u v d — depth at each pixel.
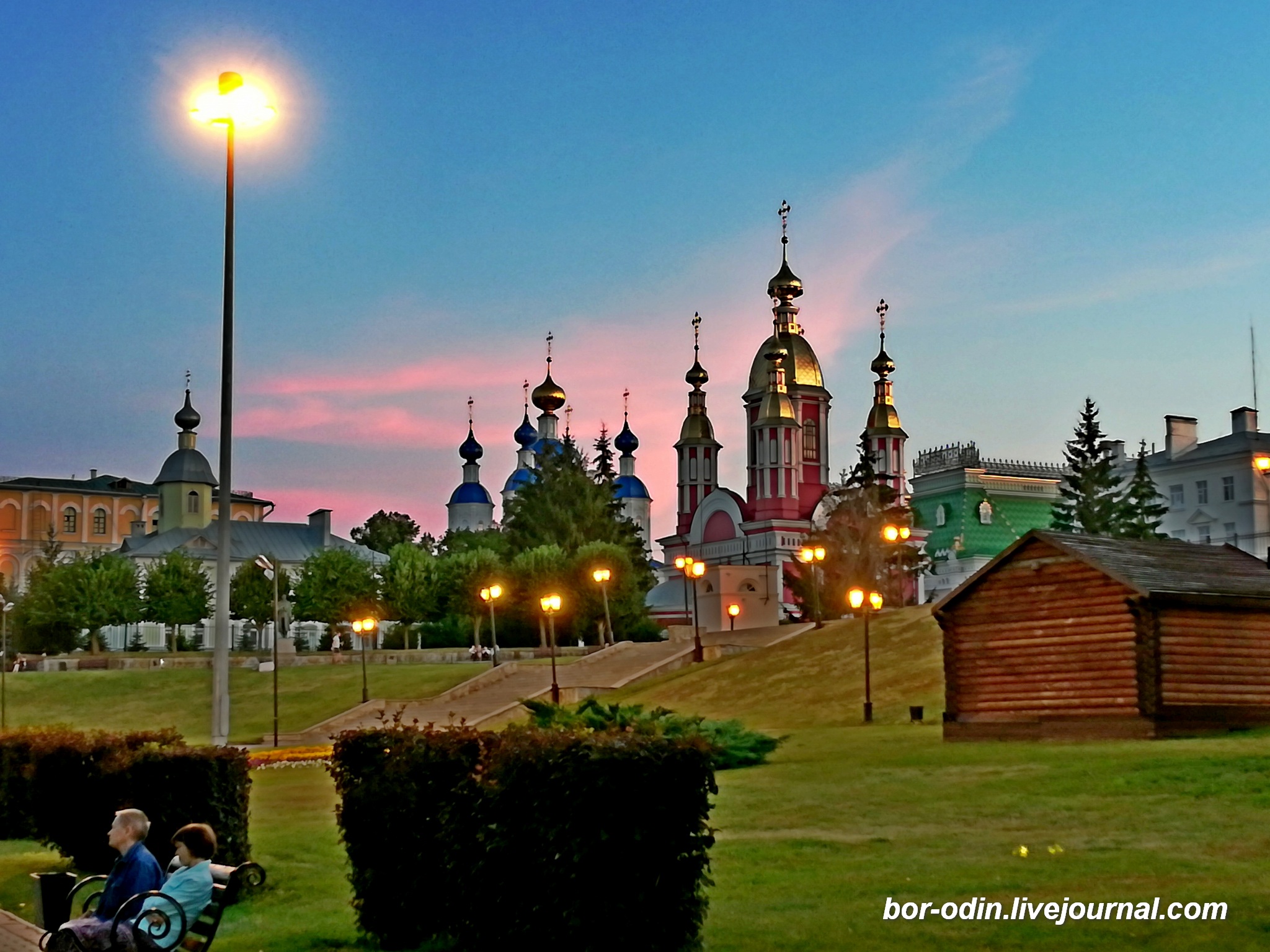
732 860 20.38
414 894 15.03
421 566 114.69
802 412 147.75
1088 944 13.73
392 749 15.53
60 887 16.75
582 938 12.49
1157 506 112.00
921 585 136.50
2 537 174.50
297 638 127.38
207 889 14.56
